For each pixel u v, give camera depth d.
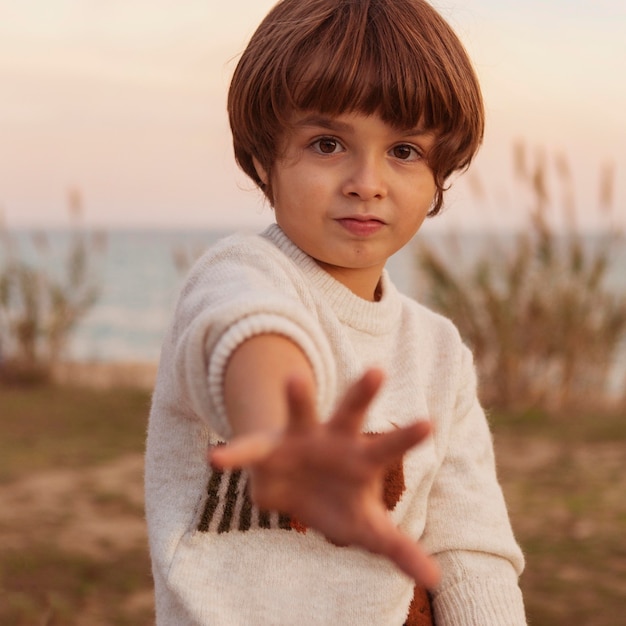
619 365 8.06
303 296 1.34
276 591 1.29
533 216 7.86
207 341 0.98
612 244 7.93
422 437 0.67
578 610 3.45
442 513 1.50
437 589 1.50
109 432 7.33
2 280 9.88
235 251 1.31
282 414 0.85
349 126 1.31
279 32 1.36
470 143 1.44
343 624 1.31
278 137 1.36
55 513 4.87
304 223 1.35
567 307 7.83
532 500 5.04
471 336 7.93
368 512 0.68
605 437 6.75
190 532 1.30
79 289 10.19
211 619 1.27
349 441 0.69
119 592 3.70
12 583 3.73
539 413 7.48
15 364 9.85
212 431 1.32
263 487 0.69
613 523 4.57
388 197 1.34
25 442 6.82
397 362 1.46
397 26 1.34
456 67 1.39
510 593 1.49
